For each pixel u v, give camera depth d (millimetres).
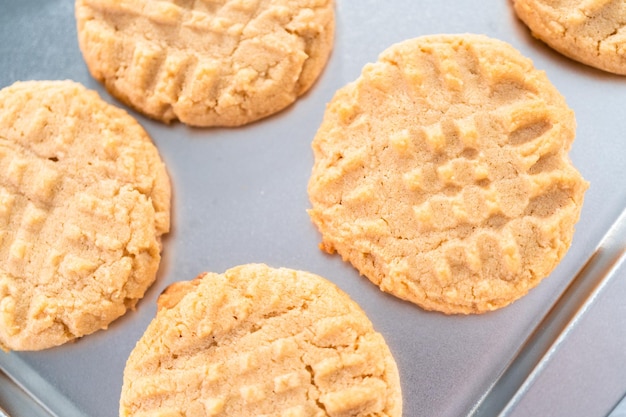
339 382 236
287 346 236
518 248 241
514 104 245
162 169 262
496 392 252
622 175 259
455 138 245
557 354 248
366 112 250
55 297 249
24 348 253
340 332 238
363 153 246
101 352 261
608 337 248
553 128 243
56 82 263
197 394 236
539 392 247
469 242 240
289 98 262
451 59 247
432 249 242
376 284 250
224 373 236
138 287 254
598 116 261
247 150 267
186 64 256
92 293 249
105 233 251
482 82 248
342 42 269
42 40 276
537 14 256
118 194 253
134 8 257
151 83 259
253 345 238
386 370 240
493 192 240
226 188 266
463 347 255
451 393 253
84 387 260
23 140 255
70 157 254
